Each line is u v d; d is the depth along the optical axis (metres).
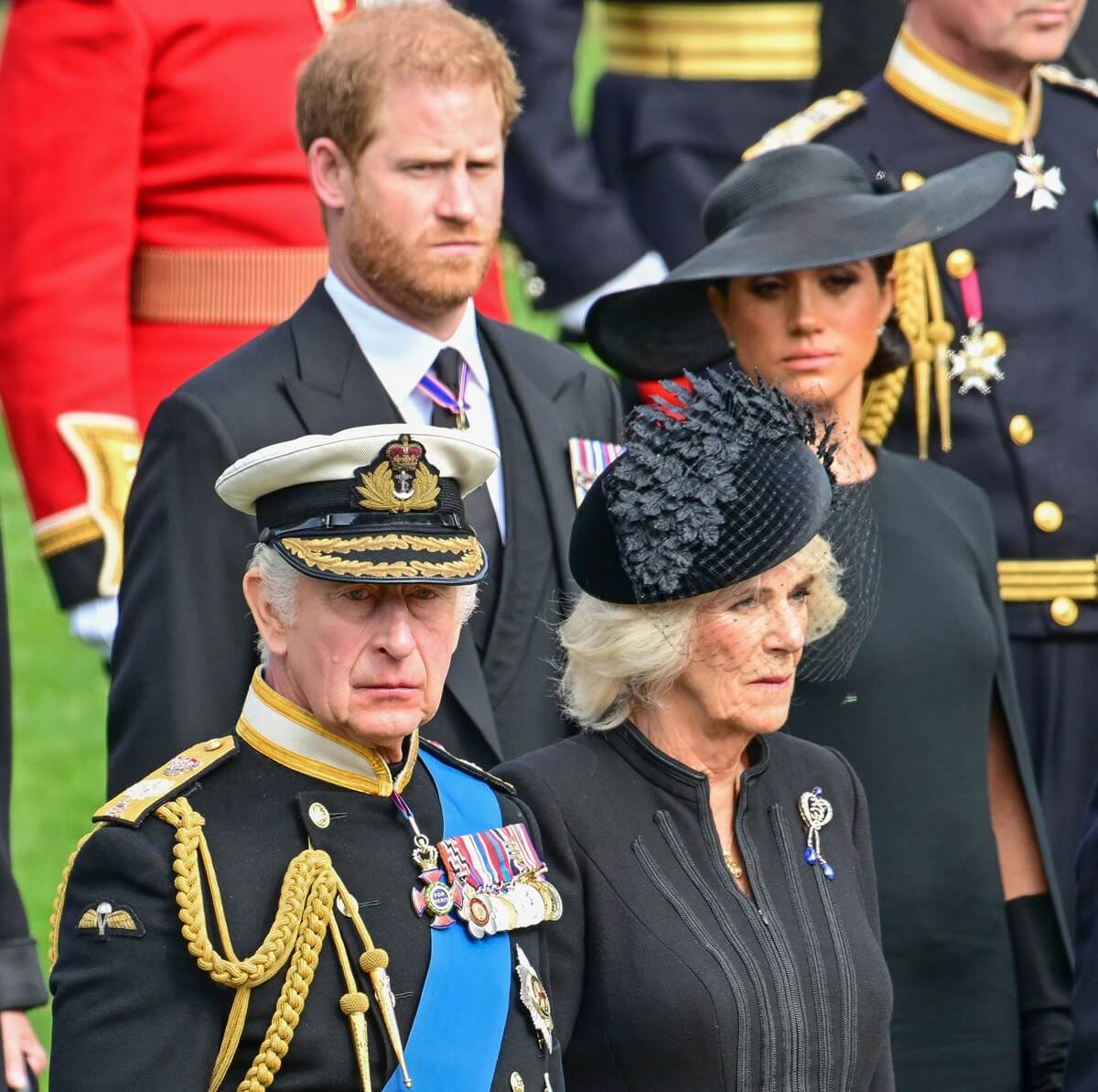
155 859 13.87
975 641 19.86
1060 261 24.16
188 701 18.00
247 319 24.45
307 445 14.43
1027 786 20.36
